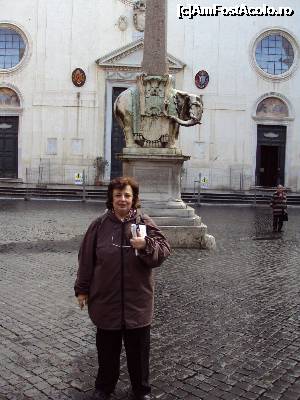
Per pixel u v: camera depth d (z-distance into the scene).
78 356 5.32
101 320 4.09
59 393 4.48
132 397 4.39
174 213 12.28
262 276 9.38
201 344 5.74
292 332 6.21
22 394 4.46
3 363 5.12
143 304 4.11
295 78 33.06
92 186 31.47
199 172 32.56
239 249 12.51
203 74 32.53
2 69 32.25
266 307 7.30
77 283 4.16
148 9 12.52
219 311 7.04
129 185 4.11
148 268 4.13
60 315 6.70
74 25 32.25
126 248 4.05
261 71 32.78
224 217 21.36
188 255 11.33
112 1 32.25
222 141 32.69
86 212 21.09
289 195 30.78
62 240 13.16
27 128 32.34
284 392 4.57
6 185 31.03
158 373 4.93
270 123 33.03
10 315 6.66
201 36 32.62
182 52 32.56
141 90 12.46
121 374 4.85
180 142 32.44
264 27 32.91
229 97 32.72
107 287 4.05
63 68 32.28
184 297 7.73
